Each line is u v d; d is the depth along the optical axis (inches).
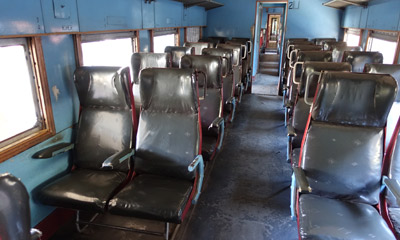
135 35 159.5
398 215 75.6
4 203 38.2
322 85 77.9
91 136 97.0
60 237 92.3
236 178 129.7
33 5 79.0
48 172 91.0
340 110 77.4
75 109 103.0
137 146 92.5
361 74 76.1
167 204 74.2
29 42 82.3
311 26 319.9
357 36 266.8
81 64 105.0
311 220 67.1
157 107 92.1
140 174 93.7
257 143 169.6
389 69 119.4
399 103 117.9
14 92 82.4
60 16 91.0
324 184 79.0
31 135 85.0
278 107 246.1
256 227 97.3
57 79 93.0
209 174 133.0
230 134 183.6
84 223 91.1
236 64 201.8
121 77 91.4
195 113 89.6
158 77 89.9
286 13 302.5
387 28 184.7
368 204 76.4
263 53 644.1
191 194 84.1
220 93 129.0
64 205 79.3
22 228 40.3
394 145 75.6
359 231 63.6
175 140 89.4
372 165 75.9
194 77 88.0
